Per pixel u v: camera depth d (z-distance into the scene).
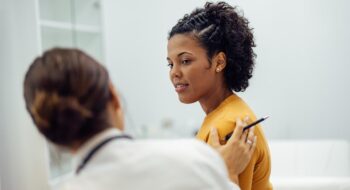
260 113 2.61
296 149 1.93
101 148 0.65
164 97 2.79
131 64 2.82
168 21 2.73
